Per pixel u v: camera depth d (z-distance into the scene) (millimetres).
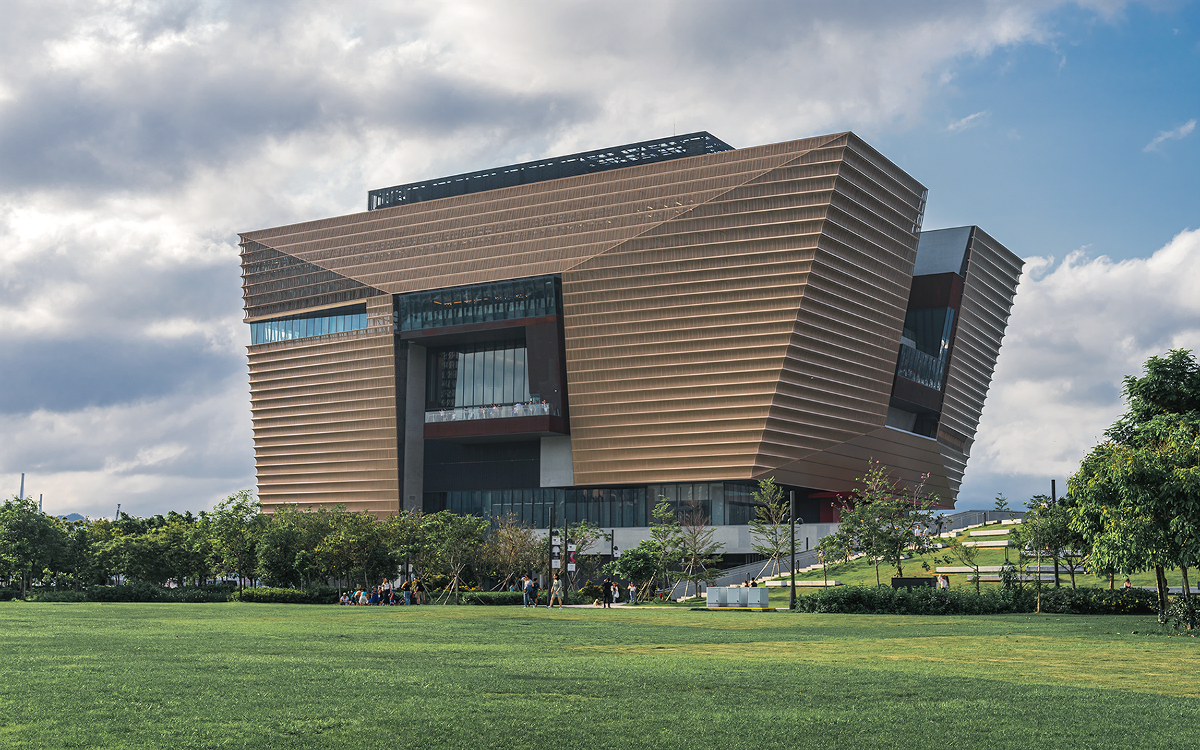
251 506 88250
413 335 120438
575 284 107375
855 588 55500
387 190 129875
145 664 21484
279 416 131625
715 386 102750
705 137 110875
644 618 48531
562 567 73250
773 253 99000
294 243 129250
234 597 77688
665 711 15703
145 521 109500
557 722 14594
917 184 107812
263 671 20391
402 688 17953
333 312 127062
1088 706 16609
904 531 70500
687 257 102250
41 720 14062
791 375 100750
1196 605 36312
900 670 22141
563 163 117812
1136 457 35281
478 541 89438
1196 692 18734
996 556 75938
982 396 143250
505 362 122062
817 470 107875
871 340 108375
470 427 117812
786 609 58719
